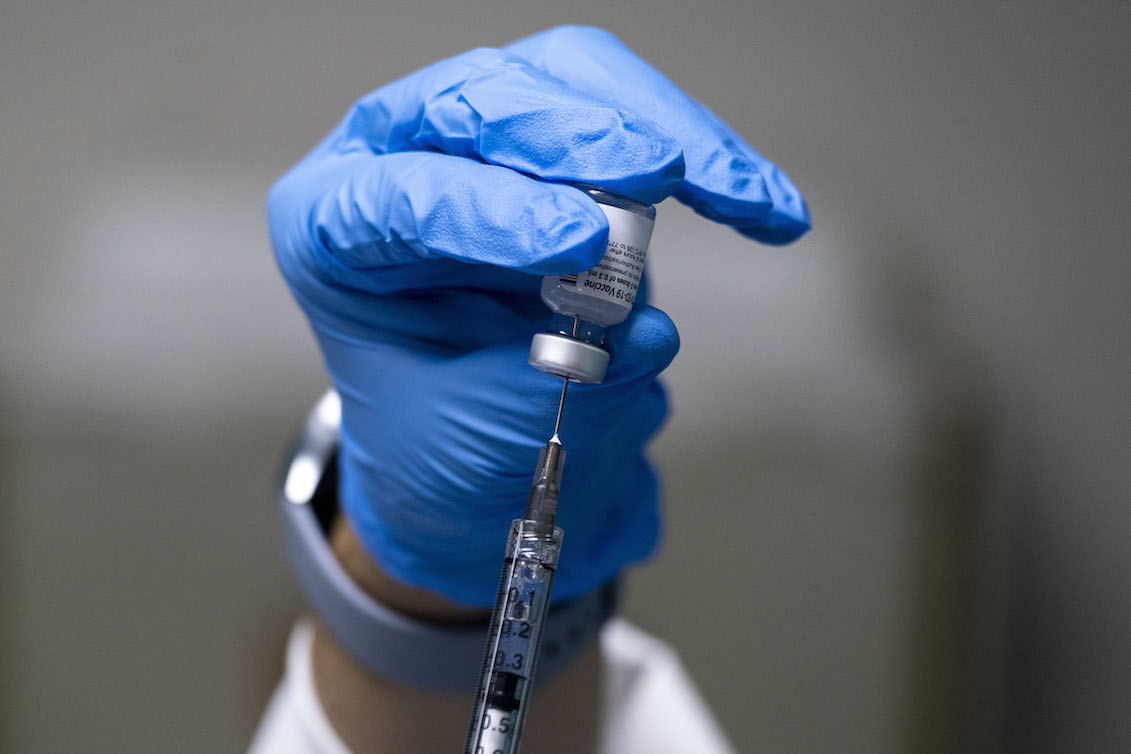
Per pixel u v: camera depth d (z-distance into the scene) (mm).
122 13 1312
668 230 1294
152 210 1301
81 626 1223
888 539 1276
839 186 1396
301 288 602
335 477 750
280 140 1326
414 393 563
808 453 1282
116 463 1246
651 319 494
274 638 1228
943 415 1325
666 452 1265
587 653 802
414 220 473
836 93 1404
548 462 459
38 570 1227
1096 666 1287
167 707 1217
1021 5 1403
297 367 1264
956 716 1270
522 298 594
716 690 1241
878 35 1408
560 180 456
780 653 1252
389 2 1347
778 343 1302
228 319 1271
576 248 402
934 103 1407
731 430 1274
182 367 1260
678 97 555
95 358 1260
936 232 1395
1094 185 1380
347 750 762
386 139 618
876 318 1350
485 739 454
